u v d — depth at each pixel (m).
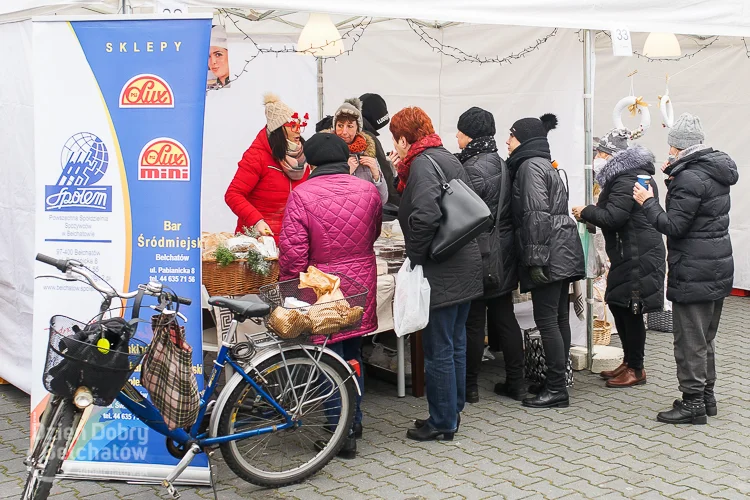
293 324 3.92
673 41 6.80
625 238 5.44
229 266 4.43
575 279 5.37
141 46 3.94
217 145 7.13
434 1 4.62
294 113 5.64
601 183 5.46
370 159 5.75
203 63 3.91
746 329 7.41
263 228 5.27
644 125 6.03
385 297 5.21
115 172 4.01
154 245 4.02
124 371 3.22
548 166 5.13
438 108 7.63
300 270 4.25
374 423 5.06
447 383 4.62
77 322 3.46
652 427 4.91
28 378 5.15
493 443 4.69
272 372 4.01
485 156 5.07
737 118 8.40
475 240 4.58
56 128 4.04
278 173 5.73
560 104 6.44
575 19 5.09
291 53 7.18
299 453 4.41
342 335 4.27
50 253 4.09
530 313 6.66
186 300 3.60
